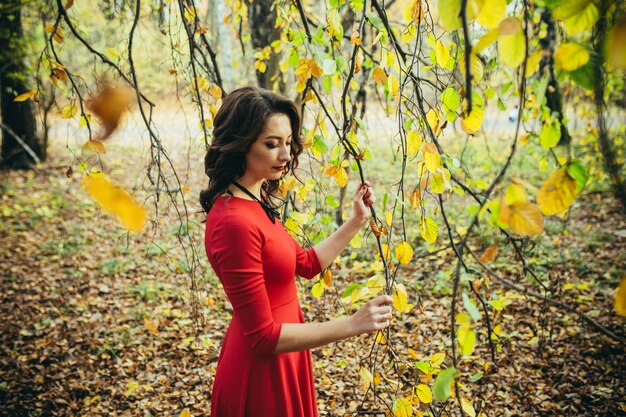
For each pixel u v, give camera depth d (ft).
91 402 10.13
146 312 13.66
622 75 9.69
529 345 10.84
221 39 29.43
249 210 4.94
